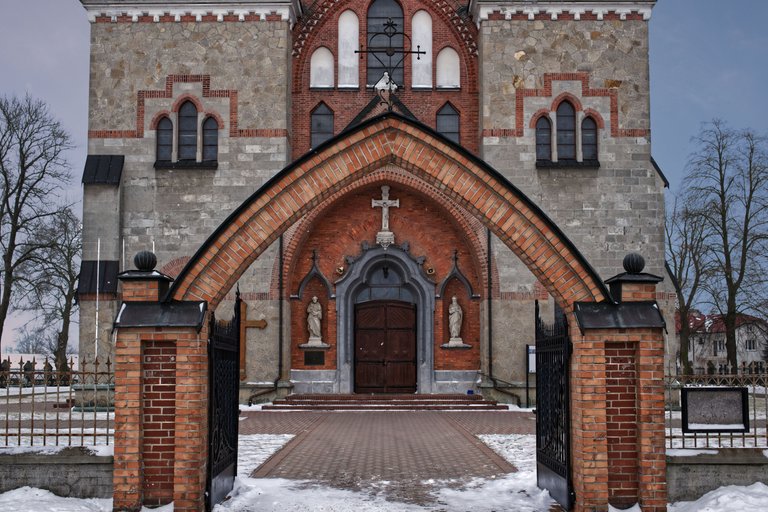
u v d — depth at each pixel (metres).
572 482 13.35
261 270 31.36
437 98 33.41
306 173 13.73
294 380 32.47
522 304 31.16
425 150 13.88
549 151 31.64
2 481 13.82
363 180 32.12
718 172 40.56
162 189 31.20
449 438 21.98
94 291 29.84
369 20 33.84
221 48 31.70
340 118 33.34
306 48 33.53
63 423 21.67
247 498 14.42
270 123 31.50
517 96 31.53
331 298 32.75
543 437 15.06
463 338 32.78
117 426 13.02
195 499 12.88
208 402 13.38
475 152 33.19
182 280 13.32
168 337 13.09
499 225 13.73
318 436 22.45
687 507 13.57
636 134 31.50
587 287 13.41
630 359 13.32
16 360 53.16
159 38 31.69
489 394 31.05
